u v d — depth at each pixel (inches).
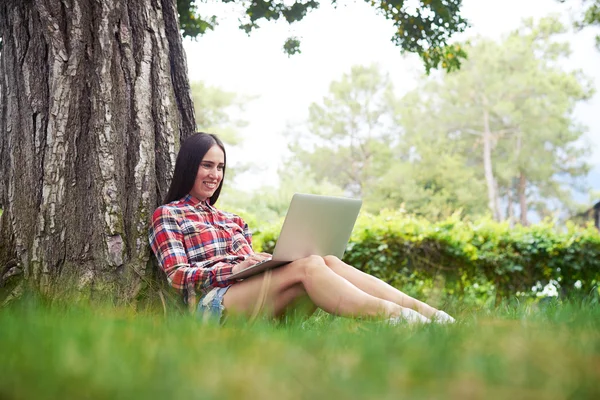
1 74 150.5
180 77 159.9
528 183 1551.4
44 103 143.7
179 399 39.4
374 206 1445.6
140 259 139.3
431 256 278.8
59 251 137.8
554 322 84.1
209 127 1508.4
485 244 281.6
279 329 91.9
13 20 147.3
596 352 59.1
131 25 150.3
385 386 45.2
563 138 1469.0
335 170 1733.5
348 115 1747.0
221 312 123.2
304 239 125.5
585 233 292.5
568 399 43.3
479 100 1512.1
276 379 45.3
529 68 1477.6
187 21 245.9
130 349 53.9
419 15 245.6
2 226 143.6
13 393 40.0
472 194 1444.4
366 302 111.5
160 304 135.6
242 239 148.6
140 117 146.8
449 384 46.5
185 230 139.4
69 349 50.0
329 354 57.2
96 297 133.7
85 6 145.9
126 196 142.9
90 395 39.7
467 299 260.7
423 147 1482.5
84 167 141.6
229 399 40.6
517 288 286.0
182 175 143.6
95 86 143.5
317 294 117.1
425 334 72.9
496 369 50.8
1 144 149.2
